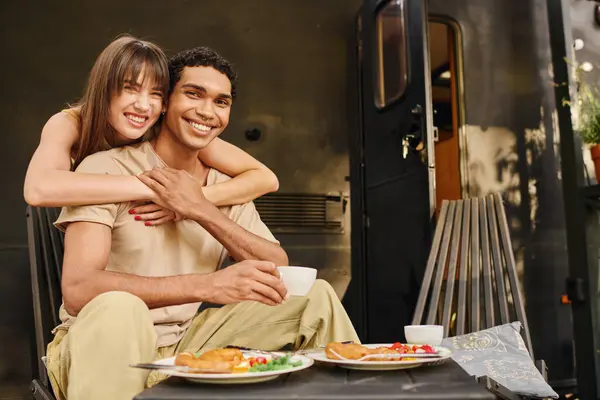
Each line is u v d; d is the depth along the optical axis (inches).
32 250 78.7
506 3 145.6
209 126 61.8
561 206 142.5
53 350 54.2
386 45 130.8
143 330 44.3
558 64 130.3
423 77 113.3
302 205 136.0
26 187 54.9
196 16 135.7
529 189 141.0
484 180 138.7
